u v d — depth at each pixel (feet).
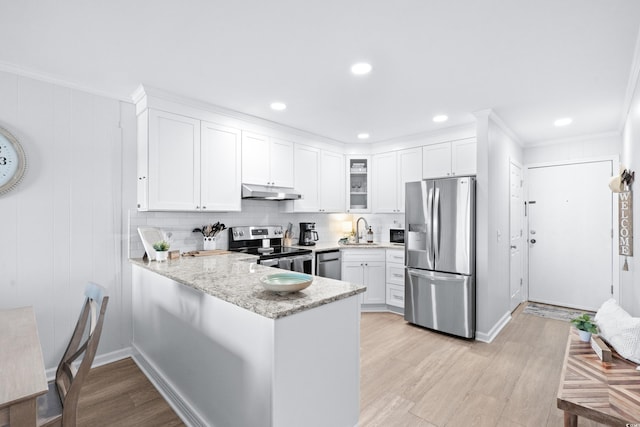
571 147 13.91
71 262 8.23
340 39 6.15
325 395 5.21
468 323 10.44
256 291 5.32
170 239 10.09
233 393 5.24
